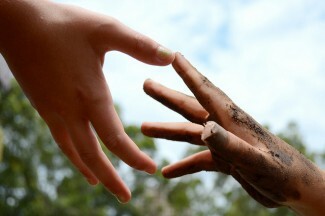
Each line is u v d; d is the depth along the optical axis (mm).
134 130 4652
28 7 382
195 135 422
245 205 4070
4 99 3258
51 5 391
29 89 400
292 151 372
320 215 374
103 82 397
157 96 423
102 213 4637
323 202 369
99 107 390
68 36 387
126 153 387
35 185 3787
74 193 4422
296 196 365
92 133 400
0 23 381
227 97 376
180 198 5504
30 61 388
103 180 399
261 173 347
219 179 4469
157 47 385
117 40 391
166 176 438
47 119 414
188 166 431
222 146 321
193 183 5602
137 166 389
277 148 366
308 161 375
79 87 389
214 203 5723
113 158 4137
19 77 400
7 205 3725
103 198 5008
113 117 393
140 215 5215
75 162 437
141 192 5156
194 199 5781
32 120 3527
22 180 3732
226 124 367
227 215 4312
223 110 368
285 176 356
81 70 389
